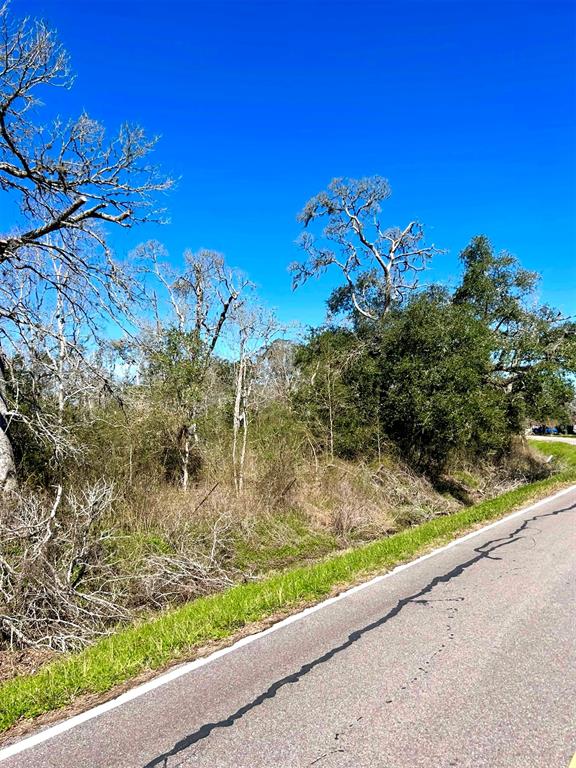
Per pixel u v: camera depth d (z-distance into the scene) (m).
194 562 9.61
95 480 10.77
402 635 5.11
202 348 14.22
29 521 7.82
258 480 13.98
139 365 13.20
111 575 8.65
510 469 24.39
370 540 13.34
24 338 10.31
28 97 9.75
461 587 6.58
